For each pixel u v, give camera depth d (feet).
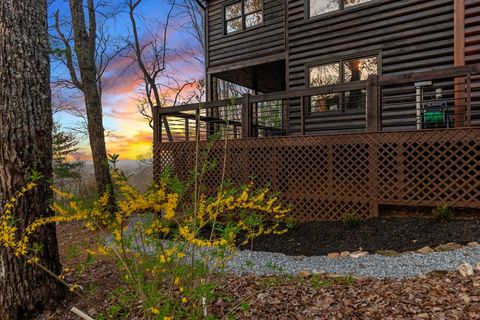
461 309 8.80
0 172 10.56
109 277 13.10
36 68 11.25
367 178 19.20
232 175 22.67
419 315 8.70
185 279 7.50
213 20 35.24
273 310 9.57
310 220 20.42
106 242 9.24
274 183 21.44
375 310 9.17
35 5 11.35
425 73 16.93
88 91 27.61
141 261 7.89
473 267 11.45
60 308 11.17
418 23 23.32
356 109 25.81
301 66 28.84
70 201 8.11
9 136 10.61
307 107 28.07
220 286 11.25
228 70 34.04
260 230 9.32
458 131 16.35
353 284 11.28
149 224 7.61
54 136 44.01
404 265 12.73
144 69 54.19
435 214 16.28
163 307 6.97
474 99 20.18
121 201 7.49
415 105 23.25
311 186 20.79
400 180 17.76
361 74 25.96
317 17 27.71
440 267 12.01
